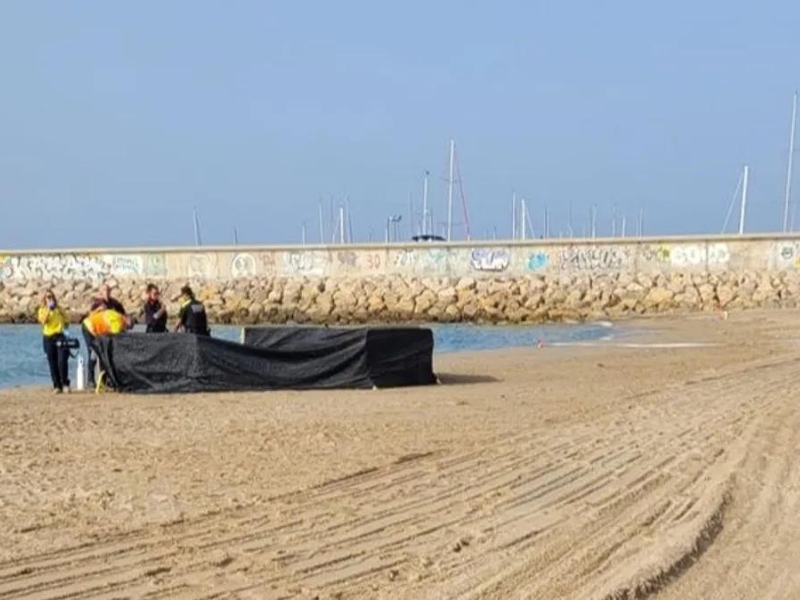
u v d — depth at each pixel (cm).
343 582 638
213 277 6012
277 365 1861
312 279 5822
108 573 657
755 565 680
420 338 1928
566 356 2577
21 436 1255
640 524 772
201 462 1046
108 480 952
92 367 1948
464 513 812
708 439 1127
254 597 609
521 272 5594
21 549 711
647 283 5331
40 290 6094
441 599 604
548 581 635
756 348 2680
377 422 1341
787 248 5241
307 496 874
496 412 1434
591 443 1123
